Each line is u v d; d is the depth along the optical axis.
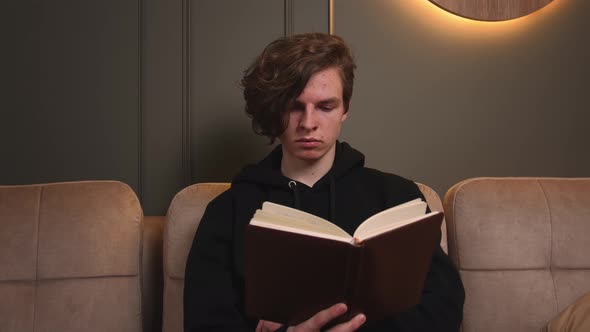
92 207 1.12
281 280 0.63
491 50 1.60
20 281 1.06
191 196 1.16
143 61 1.47
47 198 1.12
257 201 1.00
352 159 1.03
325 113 0.87
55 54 1.45
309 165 0.99
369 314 0.67
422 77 1.57
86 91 1.46
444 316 0.84
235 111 1.50
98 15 1.46
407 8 1.56
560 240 1.13
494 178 1.20
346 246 0.58
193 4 1.49
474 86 1.59
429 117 1.57
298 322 0.68
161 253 1.25
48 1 1.44
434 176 1.58
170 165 1.49
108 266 1.09
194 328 0.87
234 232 0.97
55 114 1.45
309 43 0.88
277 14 1.51
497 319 1.09
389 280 0.65
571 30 1.64
